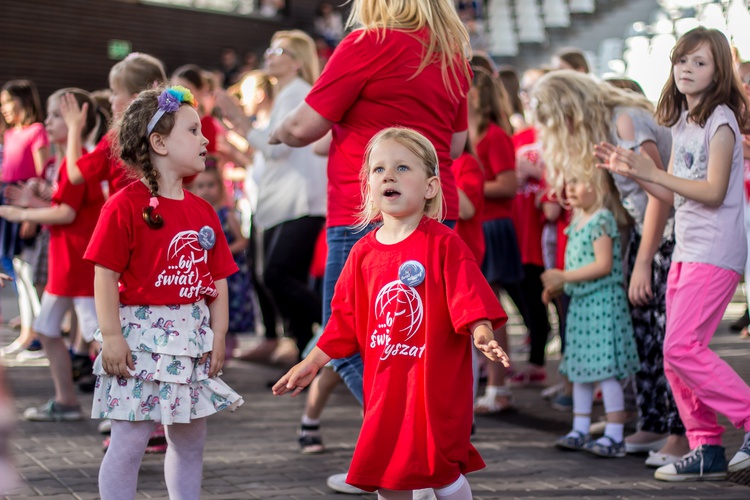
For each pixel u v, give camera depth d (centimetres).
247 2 1878
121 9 1692
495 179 560
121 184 436
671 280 379
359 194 343
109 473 289
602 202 437
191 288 296
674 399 405
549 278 438
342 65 337
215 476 387
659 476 383
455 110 353
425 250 262
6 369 632
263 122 713
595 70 1645
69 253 471
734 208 369
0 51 1561
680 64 367
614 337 425
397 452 256
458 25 349
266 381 613
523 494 363
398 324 261
